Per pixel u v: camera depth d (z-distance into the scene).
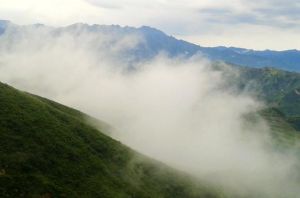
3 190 87.12
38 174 99.06
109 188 114.44
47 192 94.62
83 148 127.06
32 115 125.62
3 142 103.19
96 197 105.44
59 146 117.56
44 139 115.31
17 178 93.12
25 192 90.44
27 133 113.19
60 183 101.56
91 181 111.88
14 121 115.00
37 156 105.50
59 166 108.38
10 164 96.25
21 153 102.69
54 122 131.25
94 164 122.44
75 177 108.31
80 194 102.06
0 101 122.94
